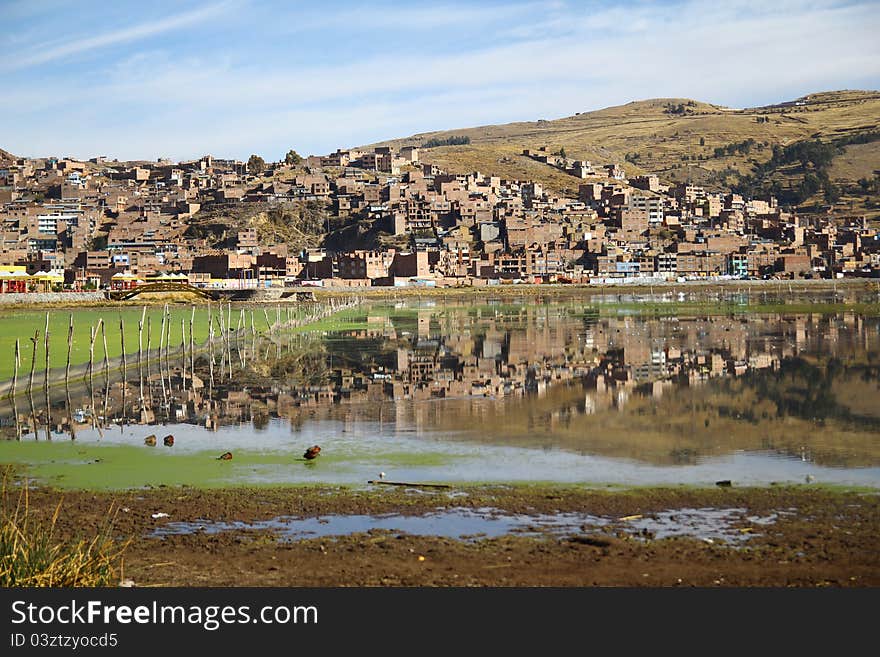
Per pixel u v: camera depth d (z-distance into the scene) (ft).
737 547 89.04
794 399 193.47
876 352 294.25
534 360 284.41
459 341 363.76
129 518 102.17
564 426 161.58
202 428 167.02
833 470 124.57
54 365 280.10
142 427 169.68
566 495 110.11
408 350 328.49
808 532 93.81
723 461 131.03
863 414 172.96
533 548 89.15
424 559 86.22
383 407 188.55
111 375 258.37
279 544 91.56
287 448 144.15
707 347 319.47
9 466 132.87
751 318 481.05
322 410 185.98
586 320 482.69
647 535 93.09
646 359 281.74
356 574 82.33
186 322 499.10
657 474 122.52
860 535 92.53
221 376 254.06
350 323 490.90
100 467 131.13
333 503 107.45
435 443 146.61
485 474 123.24
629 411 178.91
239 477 122.93
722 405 186.09
